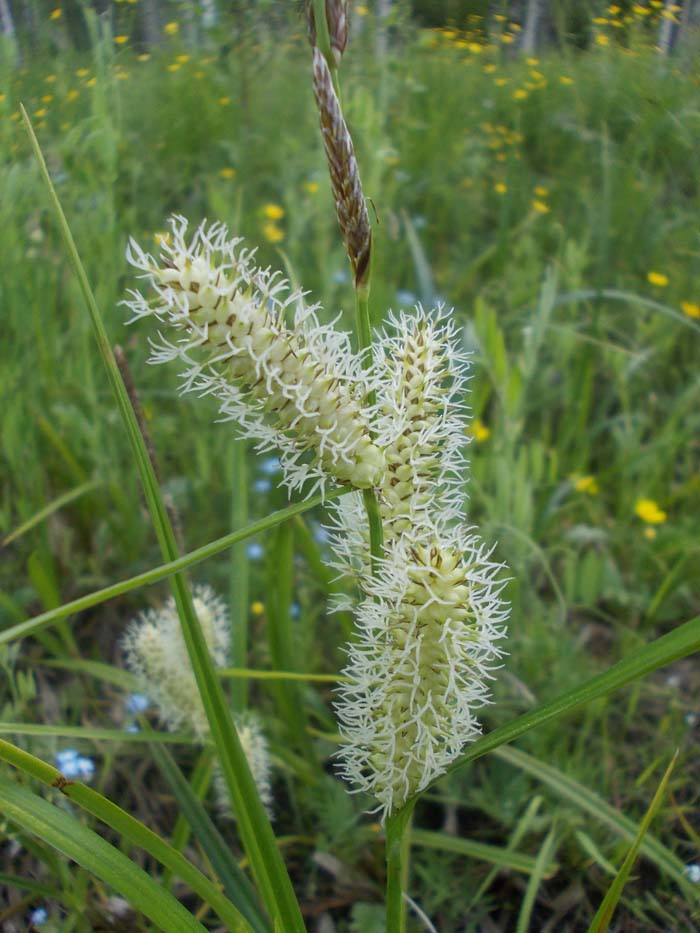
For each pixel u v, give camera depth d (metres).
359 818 0.20
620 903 0.18
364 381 0.10
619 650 0.24
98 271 0.25
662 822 0.19
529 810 0.18
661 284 0.31
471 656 0.11
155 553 0.26
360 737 0.12
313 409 0.10
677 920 0.18
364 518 0.12
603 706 0.20
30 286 0.25
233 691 0.19
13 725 0.13
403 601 0.10
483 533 0.23
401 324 0.11
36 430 0.27
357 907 0.18
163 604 0.25
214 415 0.28
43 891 0.16
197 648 0.12
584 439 0.28
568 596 0.24
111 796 0.20
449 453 0.11
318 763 0.20
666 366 0.31
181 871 0.11
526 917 0.16
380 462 0.11
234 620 0.19
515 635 0.22
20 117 0.24
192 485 0.27
